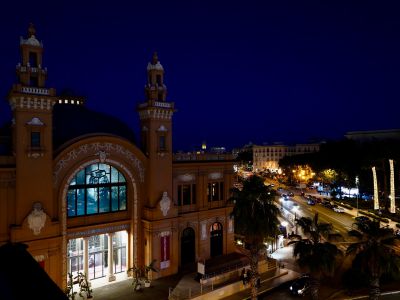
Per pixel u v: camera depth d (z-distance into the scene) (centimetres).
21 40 2755
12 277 540
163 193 3506
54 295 476
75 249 3180
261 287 3481
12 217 2706
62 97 3684
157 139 3519
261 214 2944
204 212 3938
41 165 2795
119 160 3309
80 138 3028
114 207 3366
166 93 3606
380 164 7444
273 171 19700
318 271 2773
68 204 3059
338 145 9150
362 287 3438
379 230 2694
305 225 2911
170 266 3531
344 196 9506
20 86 2667
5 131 3538
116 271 3428
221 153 4212
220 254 4138
